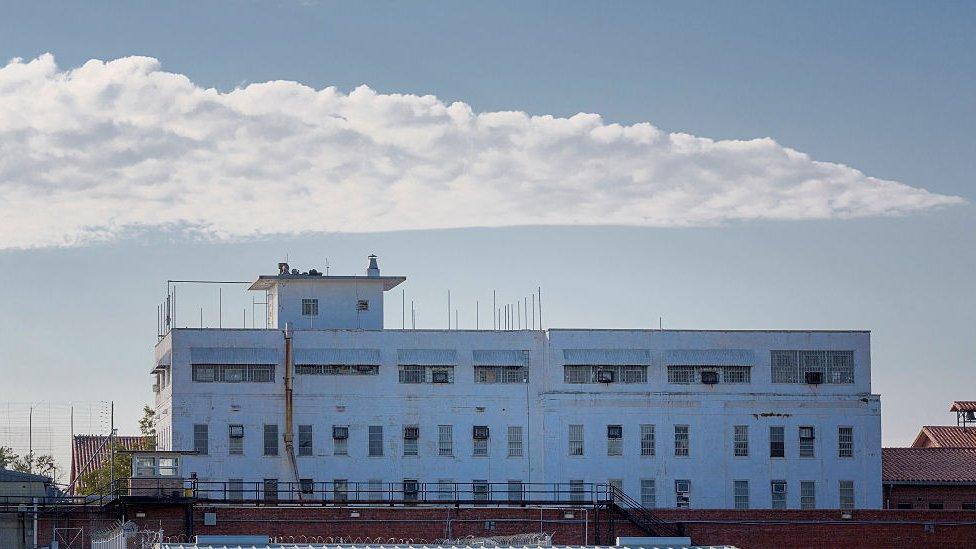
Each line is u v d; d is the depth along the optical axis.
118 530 113.62
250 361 135.88
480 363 138.12
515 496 136.75
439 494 136.25
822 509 133.12
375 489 136.38
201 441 135.00
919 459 146.12
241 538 101.19
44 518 121.44
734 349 140.00
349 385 137.12
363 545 104.81
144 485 123.62
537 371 138.62
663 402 138.50
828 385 140.38
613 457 137.62
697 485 138.00
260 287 146.62
